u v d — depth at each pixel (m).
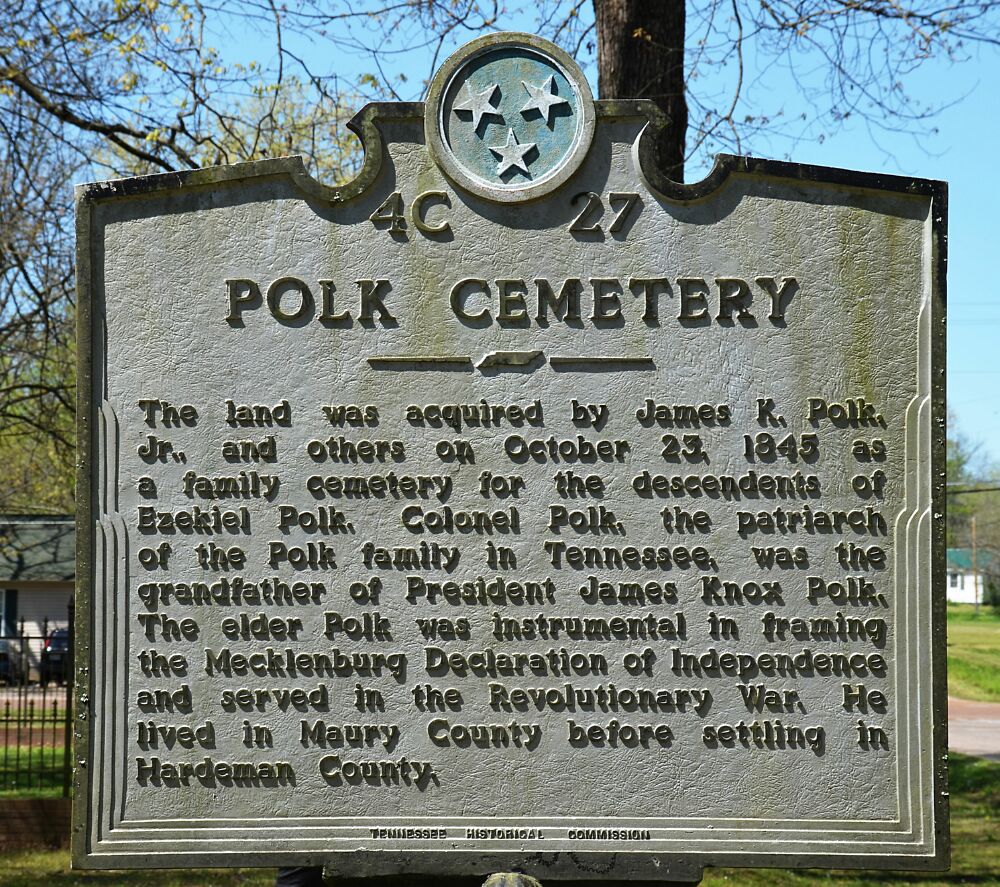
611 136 4.88
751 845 4.68
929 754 4.70
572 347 4.82
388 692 4.73
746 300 4.83
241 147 11.57
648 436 4.79
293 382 4.82
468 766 4.71
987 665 36.84
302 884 5.04
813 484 4.77
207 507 4.78
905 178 4.82
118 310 4.84
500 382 4.81
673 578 4.75
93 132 12.27
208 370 4.82
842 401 4.80
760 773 4.70
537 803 4.70
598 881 4.70
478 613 4.74
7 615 28.72
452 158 4.83
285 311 4.83
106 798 4.70
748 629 4.73
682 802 4.70
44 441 15.02
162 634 4.74
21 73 11.64
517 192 4.81
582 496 4.78
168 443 4.80
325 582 4.75
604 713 4.71
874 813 4.70
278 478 4.79
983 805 13.70
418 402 4.81
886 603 4.75
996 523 66.06
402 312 4.83
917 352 4.82
